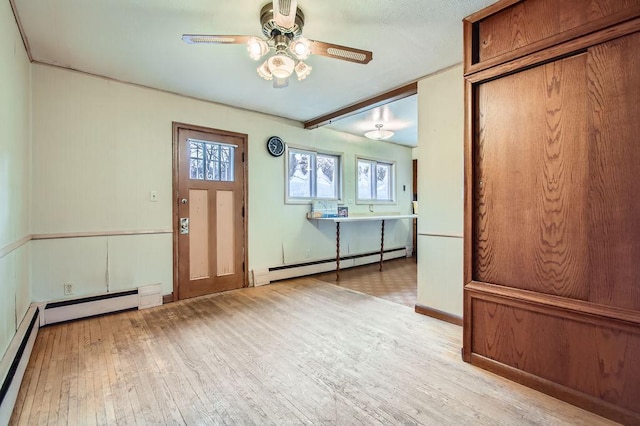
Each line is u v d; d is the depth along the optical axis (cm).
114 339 241
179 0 189
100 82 296
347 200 531
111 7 196
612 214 153
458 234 273
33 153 263
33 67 264
